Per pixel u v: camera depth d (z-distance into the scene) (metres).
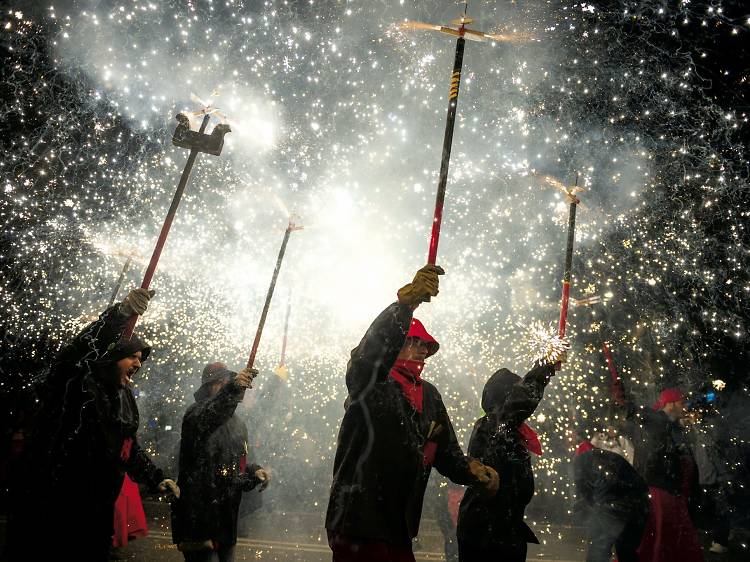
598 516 5.21
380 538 2.95
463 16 3.58
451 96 3.44
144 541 6.88
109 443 3.56
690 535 5.20
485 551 3.60
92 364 3.55
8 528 3.39
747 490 9.20
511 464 3.76
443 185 3.32
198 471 4.32
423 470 3.23
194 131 4.07
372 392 3.14
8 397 8.17
